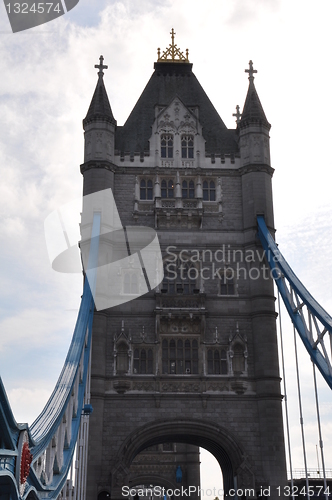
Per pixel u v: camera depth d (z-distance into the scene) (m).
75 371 37.94
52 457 30.47
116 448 49.50
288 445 44.03
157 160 58.78
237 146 61.12
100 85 61.84
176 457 75.88
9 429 19.70
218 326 53.53
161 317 53.00
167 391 51.31
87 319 45.72
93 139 58.47
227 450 50.31
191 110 61.06
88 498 47.59
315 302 43.78
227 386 51.69
